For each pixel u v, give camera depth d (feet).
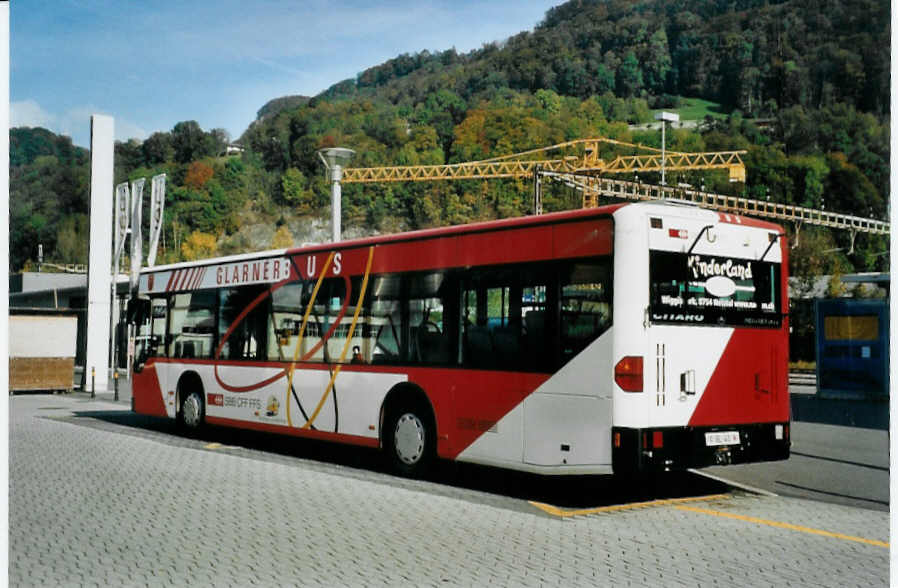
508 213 444.96
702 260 32.30
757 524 28.58
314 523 27.91
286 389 45.37
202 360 52.21
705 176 356.38
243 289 49.26
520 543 25.40
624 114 518.37
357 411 40.81
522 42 578.66
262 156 545.03
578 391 31.42
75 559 23.12
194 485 35.22
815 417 67.72
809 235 218.59
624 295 30.58
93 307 99.50
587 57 573.33
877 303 82.94
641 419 30.27
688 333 31.63
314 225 501.56
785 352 34.42
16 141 264.11
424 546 24.85
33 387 96.53
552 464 31.96
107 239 99.50
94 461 42.11
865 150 385.70
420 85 559.38
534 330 33.09
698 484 37.47
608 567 22.67
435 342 37.06
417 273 38.29
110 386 110.22
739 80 516.73
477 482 37.45
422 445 37.60
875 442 52.31
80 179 265.54
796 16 498.69
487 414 34.47
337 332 42.50
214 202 492.95
